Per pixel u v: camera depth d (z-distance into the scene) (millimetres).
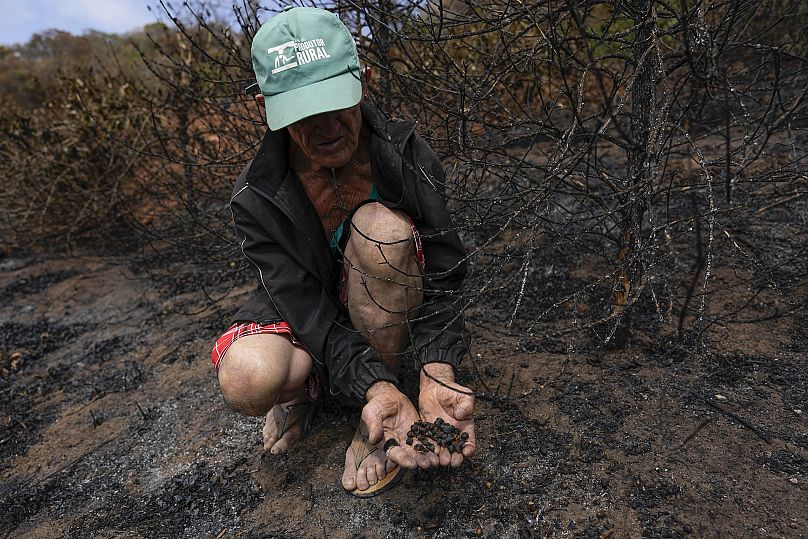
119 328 3240
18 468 2186
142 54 2760
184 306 3316
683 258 2545
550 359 2121
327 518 1648
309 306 1710
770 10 2428
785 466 1551
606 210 1806
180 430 2201
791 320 2127
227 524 1708
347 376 1670
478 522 1548
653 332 2152
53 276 4199
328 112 1456
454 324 1782
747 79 2281
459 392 1529
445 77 2121
